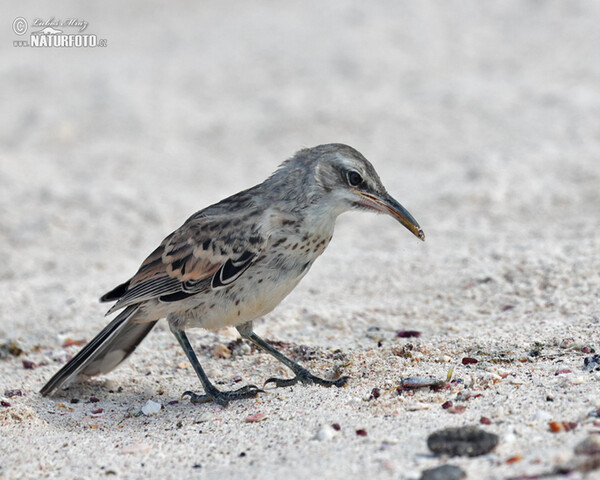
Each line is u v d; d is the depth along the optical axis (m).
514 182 17.36
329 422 7.76
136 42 32.81
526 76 24.70
